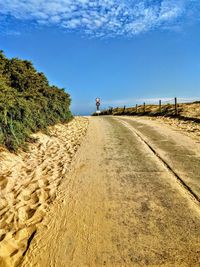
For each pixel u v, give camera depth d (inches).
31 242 147.5
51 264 128.6
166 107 1011.3
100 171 266.4
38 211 183.8
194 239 139.2
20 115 343.0
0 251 138.4
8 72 406.3
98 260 128.3
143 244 137.9
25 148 335.3
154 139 414.3
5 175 242.8
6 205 193.6
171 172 248.7
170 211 171.9
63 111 687.1
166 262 123.0
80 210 182.2
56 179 250.5
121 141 415.5
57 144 415.2
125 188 216.7
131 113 1259.2
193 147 342.0
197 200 186.4
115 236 147.3
